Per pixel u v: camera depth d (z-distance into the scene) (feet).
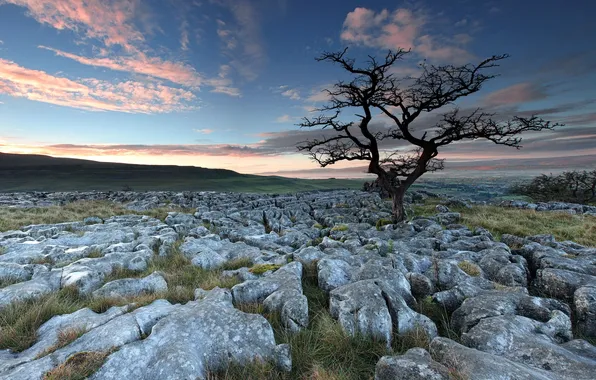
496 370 13.35
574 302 22.12
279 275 26.73
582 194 150.92
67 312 22.86
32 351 17.42
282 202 100.68
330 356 17.69
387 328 18.94
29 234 51.16
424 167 70.90
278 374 16.19
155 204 100.78
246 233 56.24
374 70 63.57
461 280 26.61
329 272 26.99
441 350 16.11
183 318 18.45
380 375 14.32
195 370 14.65
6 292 24.31
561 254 34.12
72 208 87.76
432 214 86.84
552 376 13.99
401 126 68.74
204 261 35.94
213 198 116.16
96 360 14.74
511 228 64.03
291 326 20.07
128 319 18.61
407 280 25.95
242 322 18.62
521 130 61.57
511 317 19.17
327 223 69.15
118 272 32.58
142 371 14.70
